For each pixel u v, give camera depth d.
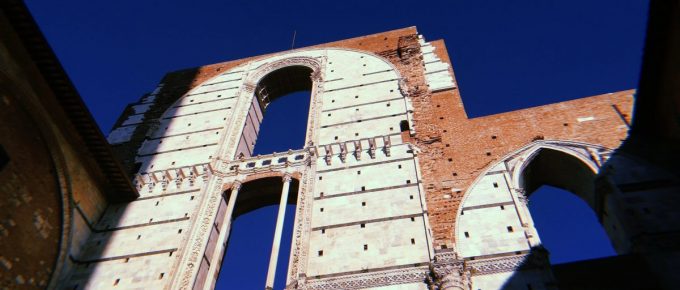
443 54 39.53
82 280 26.70
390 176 28.88
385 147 30.86
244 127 38.69
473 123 30.94
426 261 23.23
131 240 29.09
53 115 26.72
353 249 24.77
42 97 26.03
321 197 28.52
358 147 31.27
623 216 22.50
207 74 46.69
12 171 24.05
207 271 27.80
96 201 30.69
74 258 27.72
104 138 28.38
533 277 21.17
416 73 37.88
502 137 29.28
